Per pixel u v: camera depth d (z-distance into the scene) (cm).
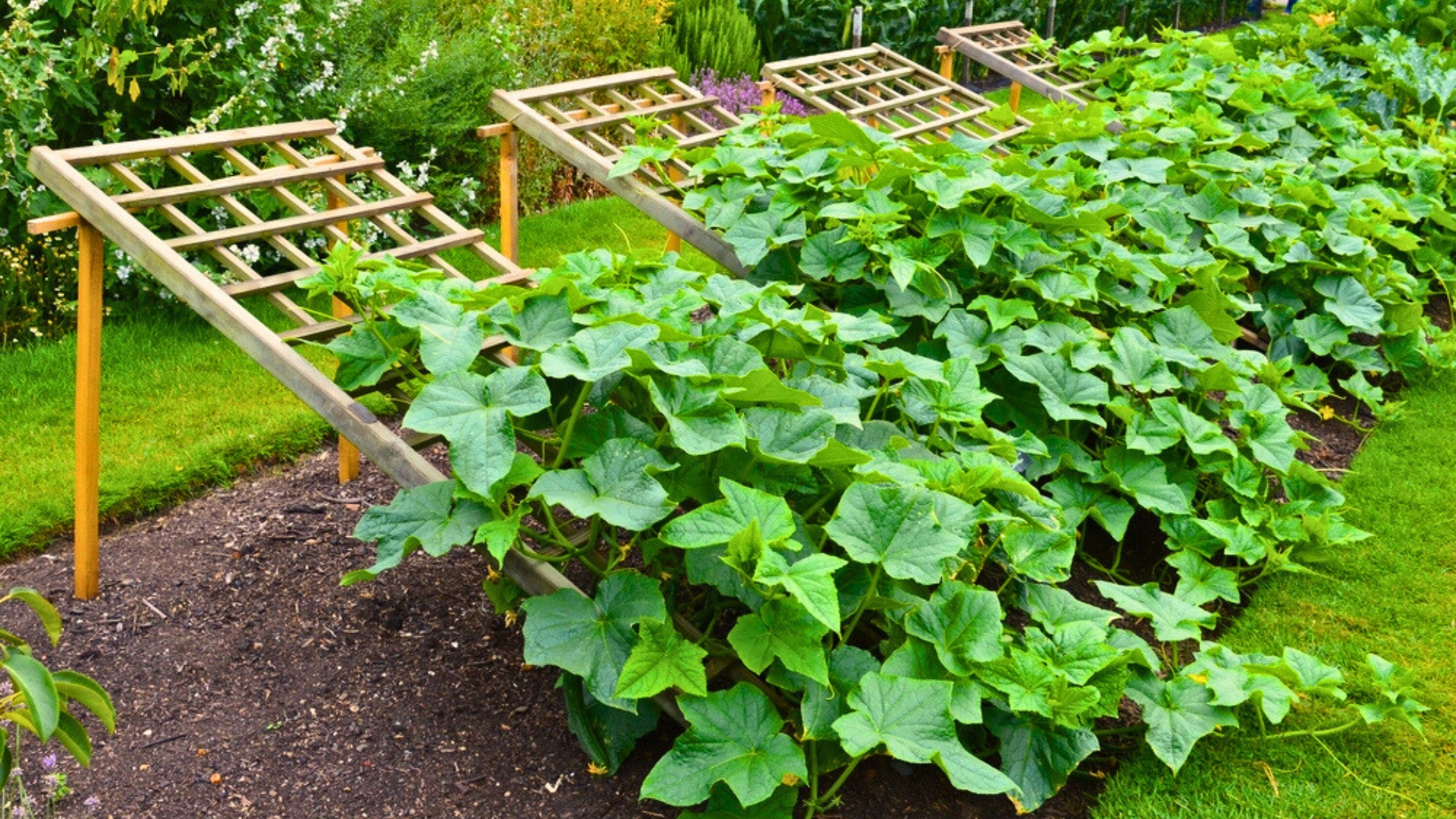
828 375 289
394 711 254
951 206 341
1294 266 464
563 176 626
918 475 249
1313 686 253
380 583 301
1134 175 459
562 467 273
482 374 274
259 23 480
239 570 304
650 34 704
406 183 522
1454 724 260
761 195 371
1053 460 319
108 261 437
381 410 394
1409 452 395
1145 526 352
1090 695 225
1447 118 671
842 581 237
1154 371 335
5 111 421
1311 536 328
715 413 226
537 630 215
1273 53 733
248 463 359
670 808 230
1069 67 642
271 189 297
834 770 240
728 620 281
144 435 362
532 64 634
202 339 434
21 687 167
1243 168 483
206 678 263
